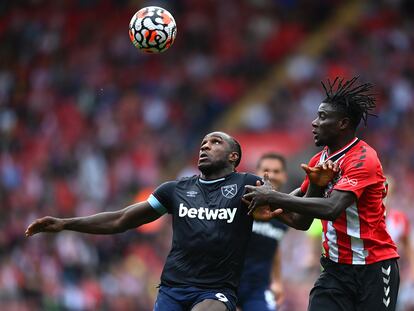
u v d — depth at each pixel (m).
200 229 24.81
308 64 91.12
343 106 24.80
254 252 33.41
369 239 24.28
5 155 78.69
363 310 24.36
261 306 32.91
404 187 71.12
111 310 60.47
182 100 87.88
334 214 23.39
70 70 91.81
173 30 27.39
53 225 25.59
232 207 24.97
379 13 97.88
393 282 24.66
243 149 84.38
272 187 24.19
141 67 91.69
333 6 100.25
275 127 85.56
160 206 25.80
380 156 76.56
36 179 74.06
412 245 38.53
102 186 74.94
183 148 82.31
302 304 56.69
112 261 63.31
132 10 98.62
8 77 92.38
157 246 64.81
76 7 99.62
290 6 100.19
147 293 61.56
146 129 83.06
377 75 87.62
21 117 86.06
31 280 60.38
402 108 83.75
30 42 96.69
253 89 90.75
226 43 95.62
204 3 99.12
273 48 95.75
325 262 25.17
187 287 24.62
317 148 81.75
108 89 87.81
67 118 84.12
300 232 60.19
